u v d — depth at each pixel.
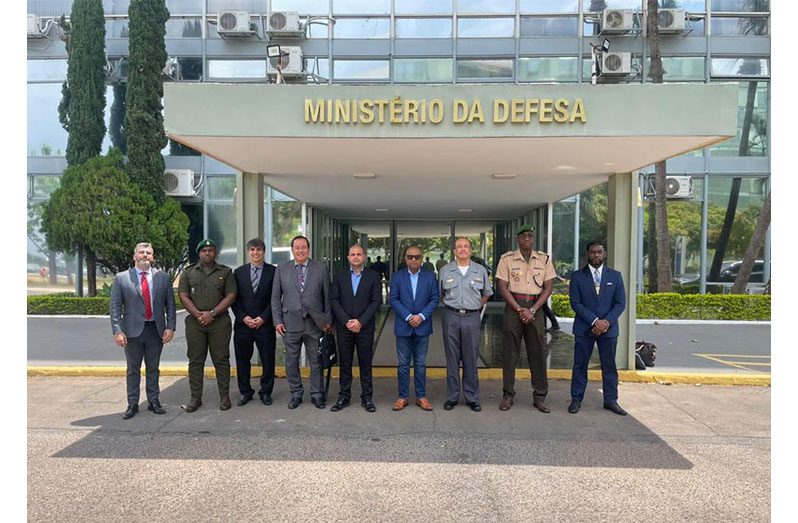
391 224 17.38
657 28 14.70
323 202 12.15
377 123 5.73
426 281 6.20
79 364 8.27
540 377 6.27
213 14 16.73
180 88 5.68
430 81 16.27
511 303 6.19
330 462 4.74
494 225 17.45
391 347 9.92
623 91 5.59
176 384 7.36
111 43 16.77
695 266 16.42
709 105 5.54
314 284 6.20
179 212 15.89
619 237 7.89
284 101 5.72
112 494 4.11
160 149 15.89
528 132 5.65
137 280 5.93
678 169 16.33
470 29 16.20
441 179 8.58
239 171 7.96
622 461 4.80
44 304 14.60
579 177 8.31
